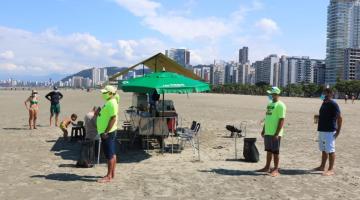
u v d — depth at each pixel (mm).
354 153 14773
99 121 9625
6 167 11188
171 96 90750
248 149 12617
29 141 16297
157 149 14938
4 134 18328
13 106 40188
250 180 10070
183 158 13211
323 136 10914
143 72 19312
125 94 99688
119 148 15016
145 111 16859
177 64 18578
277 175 10602
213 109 41594
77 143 15883
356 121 30719
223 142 17156
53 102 21969
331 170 10875
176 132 16016
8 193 8547
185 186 9391
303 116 34844
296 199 8453
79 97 72938
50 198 8219
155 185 9438
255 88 170625
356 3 195000
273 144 10438
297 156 13867
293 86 164000
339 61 191250
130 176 10359
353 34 197750
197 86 13172
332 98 10844
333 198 8586
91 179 9922
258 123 26625
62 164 11734
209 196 8570
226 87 188250
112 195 8516
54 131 19641
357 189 9359
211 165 12016
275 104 10352
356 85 135000
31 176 10141
